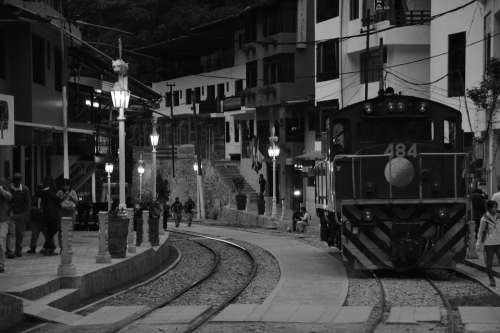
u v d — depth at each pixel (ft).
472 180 83.51
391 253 62.03
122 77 74.84
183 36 222.07
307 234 127.34
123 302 52.01
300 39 178.19
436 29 118.52
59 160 111.55
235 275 70.79
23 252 68.90
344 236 62.90
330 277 63.93
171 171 223.92
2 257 53.83
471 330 39.04
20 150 94.48
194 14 244.83
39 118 92.79
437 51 118.42
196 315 44.91
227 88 220.64
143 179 226.38
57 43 103.14
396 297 51.72
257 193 192.13
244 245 104.99
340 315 44.42
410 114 64.49
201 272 73.87
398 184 62.49
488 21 100.32
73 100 113.50
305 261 78.95
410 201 62.08
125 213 70.69
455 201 62.03
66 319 43.37
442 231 62.03
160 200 131.13
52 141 98.22
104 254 59.88
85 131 108.88
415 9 133.08
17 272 53.83
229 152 220.23
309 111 175.32
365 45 140.15
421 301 49.73
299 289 56.08
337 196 64.34
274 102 181.88
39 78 94.68
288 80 180.14
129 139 254.68
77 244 79.36
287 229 137.18
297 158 162.61
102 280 55.98
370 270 66.59
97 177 186.50
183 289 58.59
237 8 242.78
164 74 257.55
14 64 88.33
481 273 62.28
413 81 134.10
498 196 54.95
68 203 66.39
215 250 98.68
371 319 43.19
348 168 64.08
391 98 64.80
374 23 137.59
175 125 247.91
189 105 241.96
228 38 218.59
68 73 111.04
